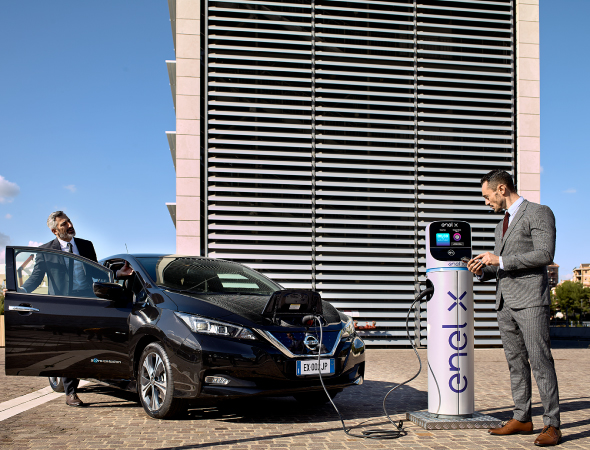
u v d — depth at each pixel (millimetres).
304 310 4461
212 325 4090
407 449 3463
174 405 4168
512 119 11531
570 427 4121
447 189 11172
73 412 4641
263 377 4035
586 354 11227
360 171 11016
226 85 10719
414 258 11062
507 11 11703
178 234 10328
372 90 11242
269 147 10812
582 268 179750
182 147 10500
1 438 3709
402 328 10938
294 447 3488
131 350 4484
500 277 3961
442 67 11492
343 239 10836
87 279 4875
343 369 4426
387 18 11438
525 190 11352
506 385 6309
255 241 10633
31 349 4699
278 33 11016
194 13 10820
